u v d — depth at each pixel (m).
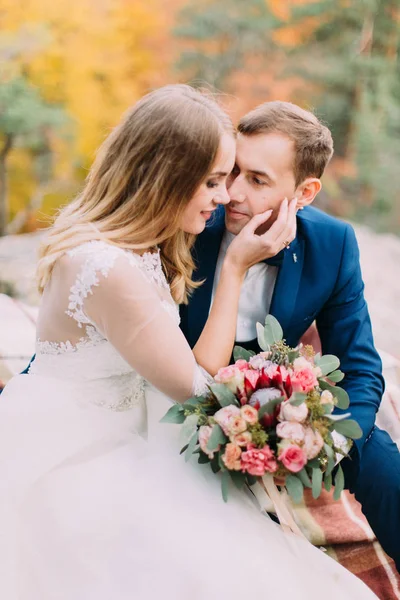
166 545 1.42
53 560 1.43
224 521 1.49
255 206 1.82
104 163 1.65
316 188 1.86
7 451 1.54
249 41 6.33
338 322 2.02
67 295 1.58
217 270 1.97
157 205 1.59
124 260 1.54
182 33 6.10
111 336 1.56
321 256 1.96
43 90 5.71
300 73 6.53
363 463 1.87
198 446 1.59
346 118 6.78
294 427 1.40
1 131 5.68
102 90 5.87
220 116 1.61
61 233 1.62
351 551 2.08
